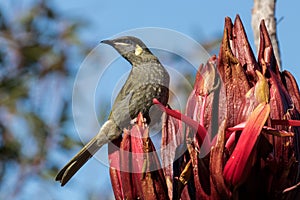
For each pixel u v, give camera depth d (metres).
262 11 6.70
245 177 4.89
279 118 5.04
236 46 5.25
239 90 5.04
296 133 5.04
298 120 5.02
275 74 5.24
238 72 5.06
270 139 4.96
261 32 5.36
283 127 5.02
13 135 13.46
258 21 6.69
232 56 5.08
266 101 4.96
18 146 13.29
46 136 13.47
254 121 4.86
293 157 4.96
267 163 4.95
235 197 4.93
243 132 4.86
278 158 4.95
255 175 4.95
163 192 5.09
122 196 5.16
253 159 4.88
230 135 4.97
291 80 5.29
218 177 4.91
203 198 4.99
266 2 6.70
